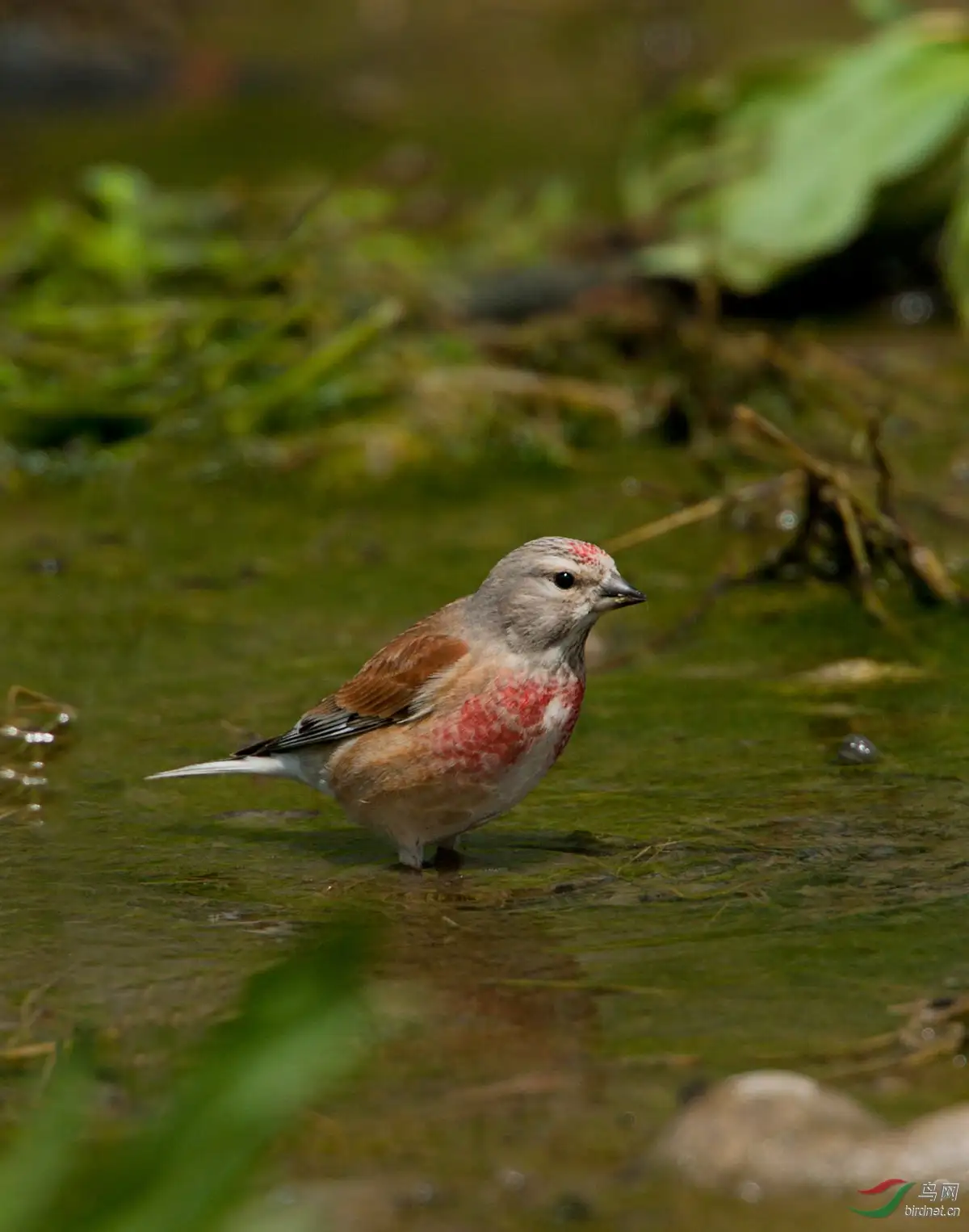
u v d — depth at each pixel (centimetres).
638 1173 558
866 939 723
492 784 823
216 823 888
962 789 883
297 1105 434
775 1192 545
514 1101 604
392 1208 543
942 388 1592
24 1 2686
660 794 895
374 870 827
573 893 785
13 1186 410
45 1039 659
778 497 1284
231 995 693
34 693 1017
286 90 2619
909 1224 526
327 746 845
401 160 2230
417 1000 681
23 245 1775
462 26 2897
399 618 1170
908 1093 598
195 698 1041
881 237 1814
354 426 1502
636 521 1347
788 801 877
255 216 1952
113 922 768
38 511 1396
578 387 1556
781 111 1814
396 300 1589
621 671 1077
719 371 1554
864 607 1161
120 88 2606
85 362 1570
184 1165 400
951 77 1578
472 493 1417
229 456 1476
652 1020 659
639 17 2875
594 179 2144
